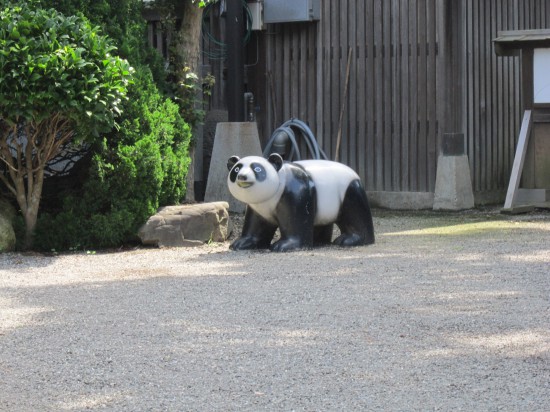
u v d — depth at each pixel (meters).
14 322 8.52
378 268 11.09
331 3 18.83
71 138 13.37
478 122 18.30
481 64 18.34
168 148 14.13
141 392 6.43
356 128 18.62
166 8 16.59
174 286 10.17
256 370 6.88
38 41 12.34
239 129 17.34
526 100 17.31
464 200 17.62
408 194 18.06
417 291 9.62
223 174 17.38
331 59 18.91
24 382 6.71
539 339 7.61
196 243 13.60
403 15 18.02
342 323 8.25
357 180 13.27
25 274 11.20
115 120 13.73
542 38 16.78
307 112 19.20
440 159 17.59
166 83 16.06
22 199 13.26
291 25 19.27
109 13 14.84
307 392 6.36
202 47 19.52
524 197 17.56
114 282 10.52
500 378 6.60
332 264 11.45
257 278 10.57
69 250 13.30
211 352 7.38
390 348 7.40
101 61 12.59
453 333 7.84
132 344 7.66
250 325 8.24
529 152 17.47
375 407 6.04
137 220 13.51
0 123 12.73
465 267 11.09
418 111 17.92
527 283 10.02
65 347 7.61
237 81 17.66
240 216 16.72
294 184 12.67
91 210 13.52
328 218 12.98
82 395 6.40
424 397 6.23
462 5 17.66
